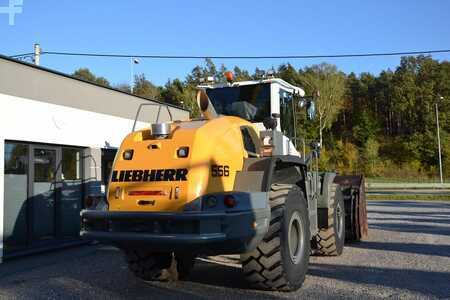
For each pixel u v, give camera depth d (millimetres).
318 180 8609
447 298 5855
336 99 74500
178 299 6031
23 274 8062
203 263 8461
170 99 55438
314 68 76250
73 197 11539
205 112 6586
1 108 9492
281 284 6023
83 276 7699
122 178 5922
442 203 24141
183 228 5316
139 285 6926
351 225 10445
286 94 8727
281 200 6125
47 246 10625
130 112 13492
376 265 8023
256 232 5496
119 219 5637
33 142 10336
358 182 10891
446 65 85062
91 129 11969
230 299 5945
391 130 80875
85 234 5855
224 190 5789
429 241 10734
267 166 6031
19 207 10016
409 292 6152
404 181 54812
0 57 9508
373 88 88062
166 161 5742
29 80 10188
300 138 8773
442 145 67188
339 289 6352
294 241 6383
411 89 79375
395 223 14695
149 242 5426
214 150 5789
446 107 75312
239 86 8484
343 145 67500
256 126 7371
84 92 11789
